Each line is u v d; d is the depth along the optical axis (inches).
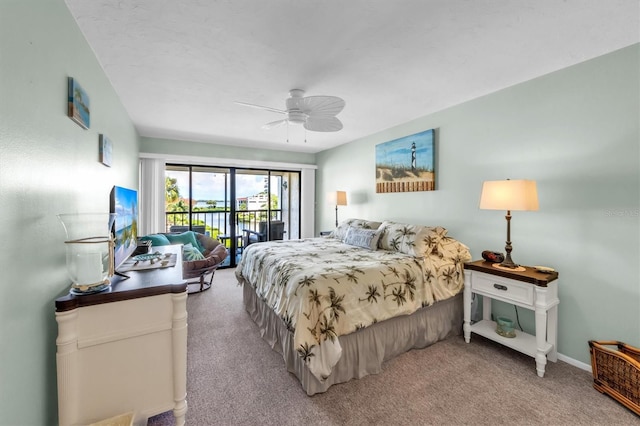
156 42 69.7
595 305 78.2
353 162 182.5
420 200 133.2
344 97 107.7
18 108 36.8
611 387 66.9
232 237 204.5
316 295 72.3
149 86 95.8
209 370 79.0
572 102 82.7
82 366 45.4
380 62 80.9
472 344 95.0
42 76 43.3
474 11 59.2
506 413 62.6
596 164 77.9
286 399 67.4
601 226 77.1
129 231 81.9
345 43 71.1
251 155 203.6
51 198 46.4
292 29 65.1
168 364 52.1
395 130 147.9
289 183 226.2
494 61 80.7
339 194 178.1
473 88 99.7
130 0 54.3
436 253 103.6
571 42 71.0
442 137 122.3
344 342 75.4
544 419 60.9
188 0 54.9
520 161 95.2
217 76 89.1
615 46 72.7
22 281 38.1
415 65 82.8
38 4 42.2
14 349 36.3
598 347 70.0
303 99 86.5
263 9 58.0
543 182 89.1
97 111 75.1
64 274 51.9
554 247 86.5
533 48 73.8
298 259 98.0
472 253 110.8
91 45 69.8
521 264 94.9
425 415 62.1
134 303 49.1
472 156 110.4
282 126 148.7
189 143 182.2
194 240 160.2
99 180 75.7
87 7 55.7
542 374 75.6
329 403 66.1
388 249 116.0
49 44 45.9
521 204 79.5
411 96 107.0
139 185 164.9
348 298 76.2
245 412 63.2
